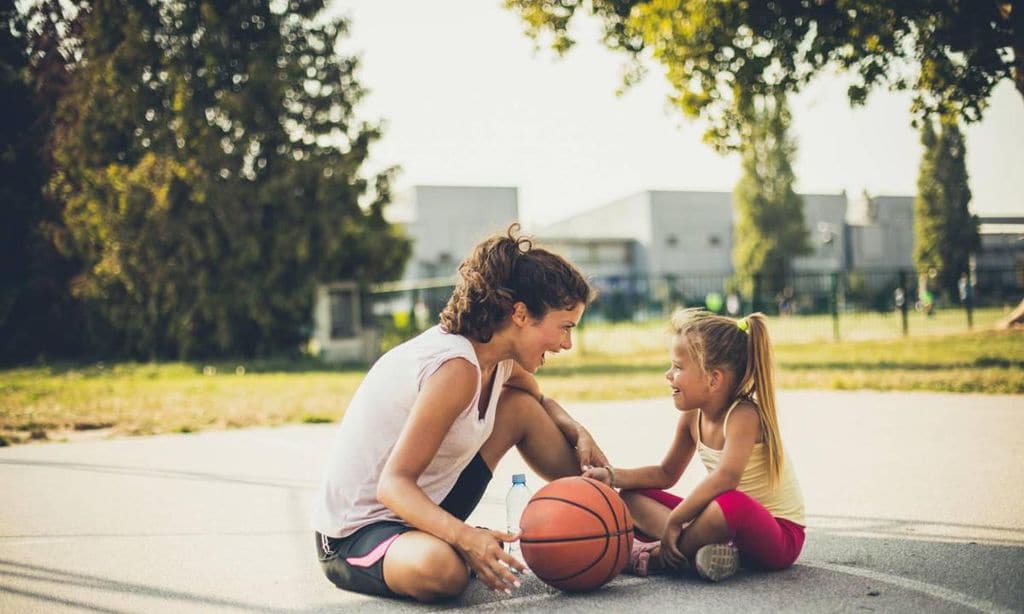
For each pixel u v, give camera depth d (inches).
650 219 2514.8
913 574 138.0
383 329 966.4
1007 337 768.9
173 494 237.6
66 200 1017.5
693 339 139.7
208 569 157.3
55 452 324.8
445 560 121.3
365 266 975.6
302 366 876.6
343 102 974.4
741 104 626.8
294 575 151.2
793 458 264.2
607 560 129.3
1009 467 232.7
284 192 940.6
